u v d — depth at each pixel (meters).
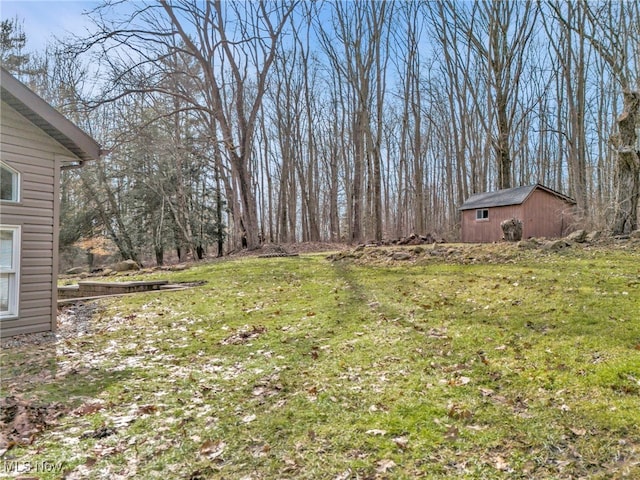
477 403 3.06
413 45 23.66
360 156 23.19
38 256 6.25
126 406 3.32
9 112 5.92
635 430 2.55
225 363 4.31
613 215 12.04
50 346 5.41
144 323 6.45
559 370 3.50
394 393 3.29
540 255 9.39
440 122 28.28
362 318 5.73
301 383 3.62
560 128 22.00
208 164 21.86
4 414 3.18
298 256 14.91
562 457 2.36
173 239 21.11
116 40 15.18
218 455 2.55
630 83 15.83
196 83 19.03
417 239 18.31
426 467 2.32
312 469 2.36
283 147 26.28
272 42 18.19
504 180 18.58
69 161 6.81
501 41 18.97
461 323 5.08
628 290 5.71
